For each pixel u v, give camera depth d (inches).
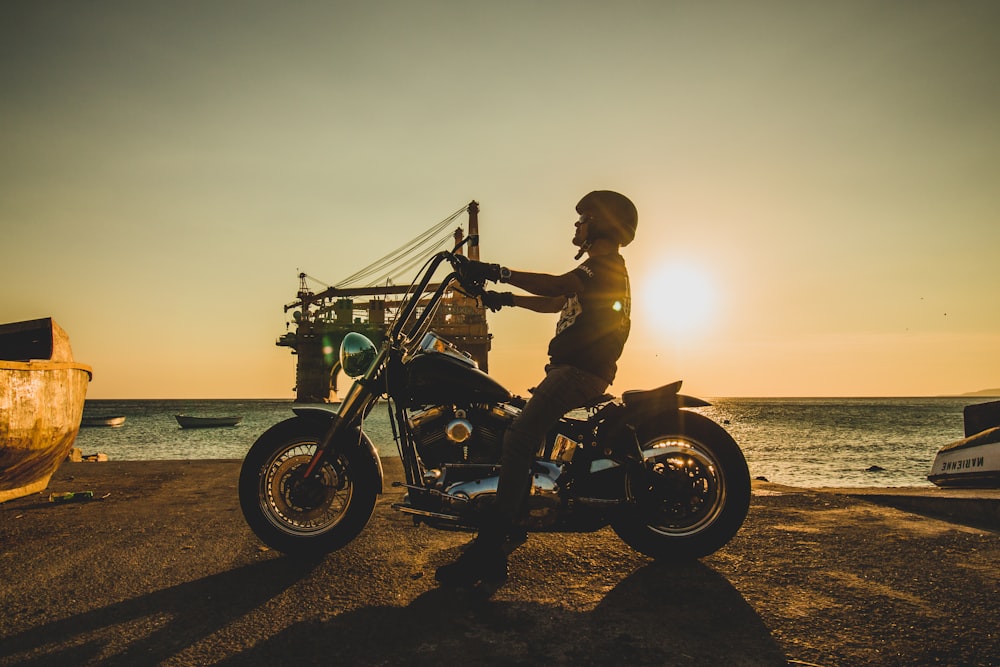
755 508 162.6
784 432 1967.3
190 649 79.1
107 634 83.5
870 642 81.4
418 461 111.7
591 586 103.5
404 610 92.9
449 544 129.1
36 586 102.9
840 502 169.8
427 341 114.7
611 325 106.1
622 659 76.9
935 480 227.5
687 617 90.2
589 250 114.2
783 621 88.5
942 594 98.6
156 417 3467.0
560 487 108.4
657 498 113.6
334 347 3892.7
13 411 161.6
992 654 77.6
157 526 145.5
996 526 142.6
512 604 95.4
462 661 76.2
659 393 114.7
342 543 118.8
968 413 230.2
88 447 1296.8
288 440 121.1
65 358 191.0
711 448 117.9
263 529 118.1
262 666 74.6
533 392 111.9
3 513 161.3
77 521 151.3
